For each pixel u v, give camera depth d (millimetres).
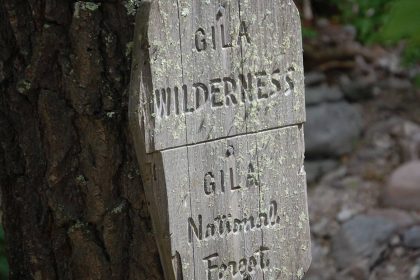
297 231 3938
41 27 3592
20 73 3676
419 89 7676
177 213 3590
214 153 3658
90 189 3658
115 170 3635
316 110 7047
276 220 3877
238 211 3756
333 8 8180
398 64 7848
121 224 3678
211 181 3666
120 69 3557
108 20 3525
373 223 6043
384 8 7664
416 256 5852
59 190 3707
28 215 3820
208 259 3709
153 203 3549
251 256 3832
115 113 3580
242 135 3727
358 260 5816
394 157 6961
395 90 7672
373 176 6766
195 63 3555
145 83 3447
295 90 3840
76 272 3789
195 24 3529
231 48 3641
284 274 3936
